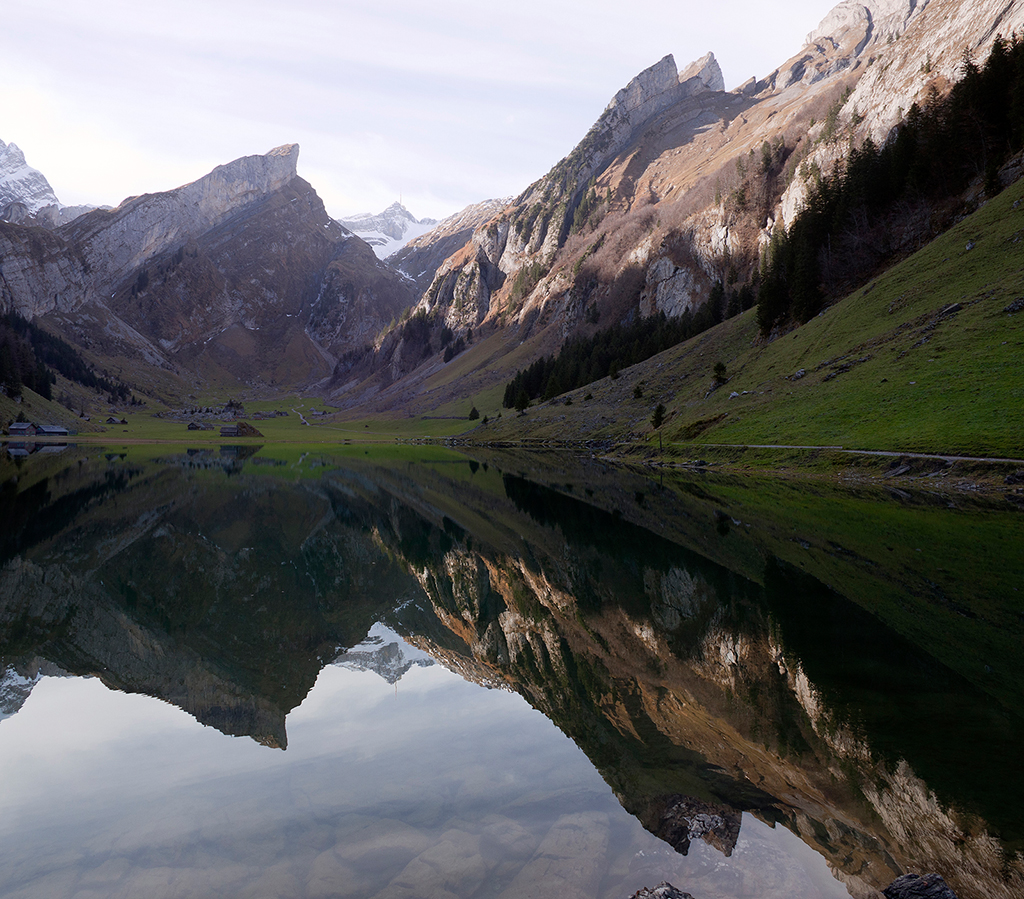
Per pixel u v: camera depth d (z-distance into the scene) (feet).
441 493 215.31
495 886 25.43
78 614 79.77
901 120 557.33
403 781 35.94
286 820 31.81
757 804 30.83
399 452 501.97
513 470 301.02
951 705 40.22
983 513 117.80
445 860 27.50
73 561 110.63
